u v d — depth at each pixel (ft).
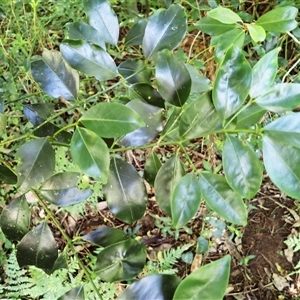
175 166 1.69
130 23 4.85
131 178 1.77
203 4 4.21
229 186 1.54
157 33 1.89
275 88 1.40
